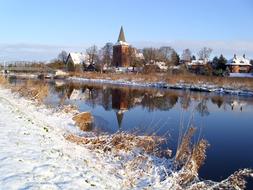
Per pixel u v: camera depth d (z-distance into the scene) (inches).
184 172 414.3
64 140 539.8
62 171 323.9
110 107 1322.6
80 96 1723.7
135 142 577.3
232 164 575.2
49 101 1301.7
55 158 366.3
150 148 568.7
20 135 450.6
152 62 4077.3
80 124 842.2
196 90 2223.2
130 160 488.7
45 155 365.4
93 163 434.3
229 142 747.4
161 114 1140.5
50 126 677.3
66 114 952.3
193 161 426.9
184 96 1815.9
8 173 286.0
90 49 4672.7
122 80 3038.9
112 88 2345.0
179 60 4982.8
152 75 3100.4
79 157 433.4
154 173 447.2
